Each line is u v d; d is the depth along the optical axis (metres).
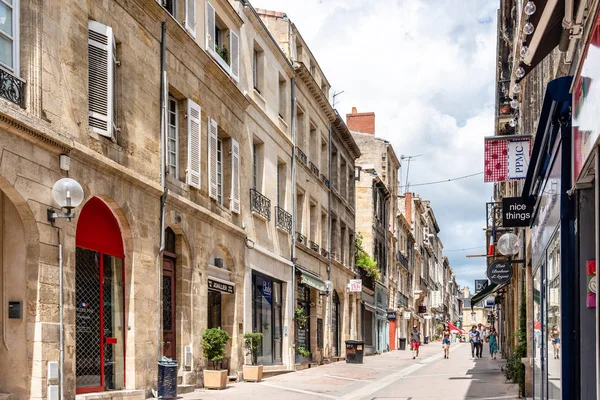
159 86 15.59
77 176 12.00
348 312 37.31
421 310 74.19
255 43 23.41
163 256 16.03
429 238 89.12
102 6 13.26
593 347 6.46
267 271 23.36
